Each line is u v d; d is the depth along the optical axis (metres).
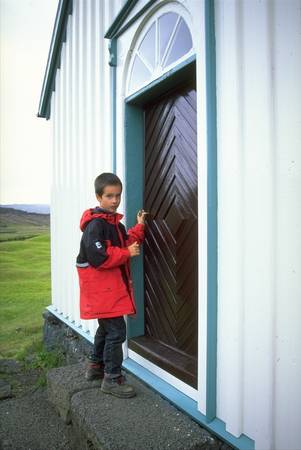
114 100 3.16
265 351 1.85
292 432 1.75
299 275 1.70
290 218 1.72
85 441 2.25
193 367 2.42
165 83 2.60
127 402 2.38
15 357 4.60
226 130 2.04
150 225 3.01
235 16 1.96
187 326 2.61
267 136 1.81
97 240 2.34
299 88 1.67
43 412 3.09
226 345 2.06
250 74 1.90
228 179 2.03
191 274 2.55
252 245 1.91
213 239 2.09
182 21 2.40
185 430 2.07
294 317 1.72
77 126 4.14
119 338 2.48
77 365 3.04
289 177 1.72
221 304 2.09
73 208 4.23
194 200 2.50
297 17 1.67
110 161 3.36
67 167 4.45
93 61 3.72
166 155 2.81
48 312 5.03
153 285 3.00
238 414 1.97
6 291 6.47
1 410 3.16
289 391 1.76
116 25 3.04
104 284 2.42
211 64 2.08
